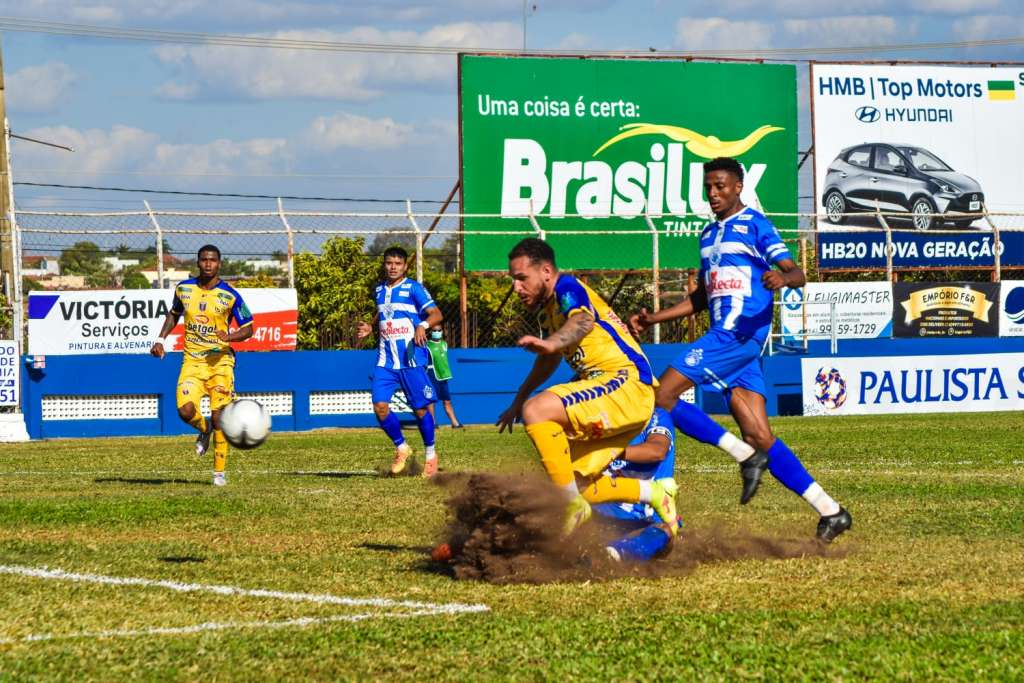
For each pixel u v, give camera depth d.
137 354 23.34
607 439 7.28
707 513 9.84
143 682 4.79
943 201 32.16
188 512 10.12
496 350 25.23
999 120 32.69
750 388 8.41
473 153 29.75
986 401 26.66
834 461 15.02
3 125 24.12
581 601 6.25
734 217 8.45
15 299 22.92
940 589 6.50
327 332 26.06
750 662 4.98
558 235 29.38
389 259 14.12
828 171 31.84
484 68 29.86
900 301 27.86
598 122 30.34
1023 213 30.64
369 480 13.32
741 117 31.12
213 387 12.85
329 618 5.89
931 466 14.27
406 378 14.10
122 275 27.53
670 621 5.72
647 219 26.98
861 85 32.03
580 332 7.17
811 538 8.30
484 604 6.22
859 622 5.68
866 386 26.12
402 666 4.98
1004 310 28.36
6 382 22.67
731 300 8.36
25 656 5.16
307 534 8.83
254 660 5.09
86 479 13.65
